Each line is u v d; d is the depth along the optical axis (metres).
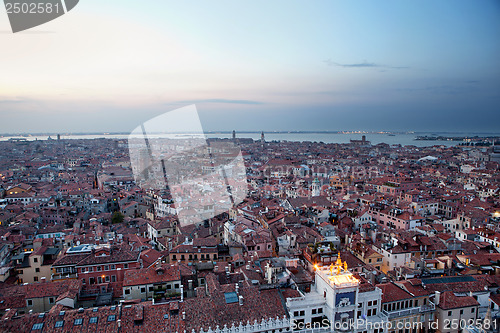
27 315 62.50
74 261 89.94
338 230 133.00
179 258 105.75
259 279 80.19
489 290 82.44
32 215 161.62
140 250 104.81
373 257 104.38
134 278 79.81
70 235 117.06
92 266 87.69
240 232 119.69
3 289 81.38
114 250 93.12
